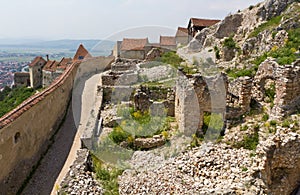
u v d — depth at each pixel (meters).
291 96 11.70
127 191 10.13
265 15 29.52
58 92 16.11
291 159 10.19
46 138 13.45
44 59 62.12
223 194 9.06
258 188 9.38
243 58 22.94
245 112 13.05
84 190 9.17
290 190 10.41
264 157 9.76
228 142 11.91
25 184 10.27
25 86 61.19
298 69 11.65
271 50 19.48
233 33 33.38
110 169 11.58
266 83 13.26
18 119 10.19
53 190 9.84
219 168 10.54
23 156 10.58
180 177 10.52
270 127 11.39
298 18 21.59
